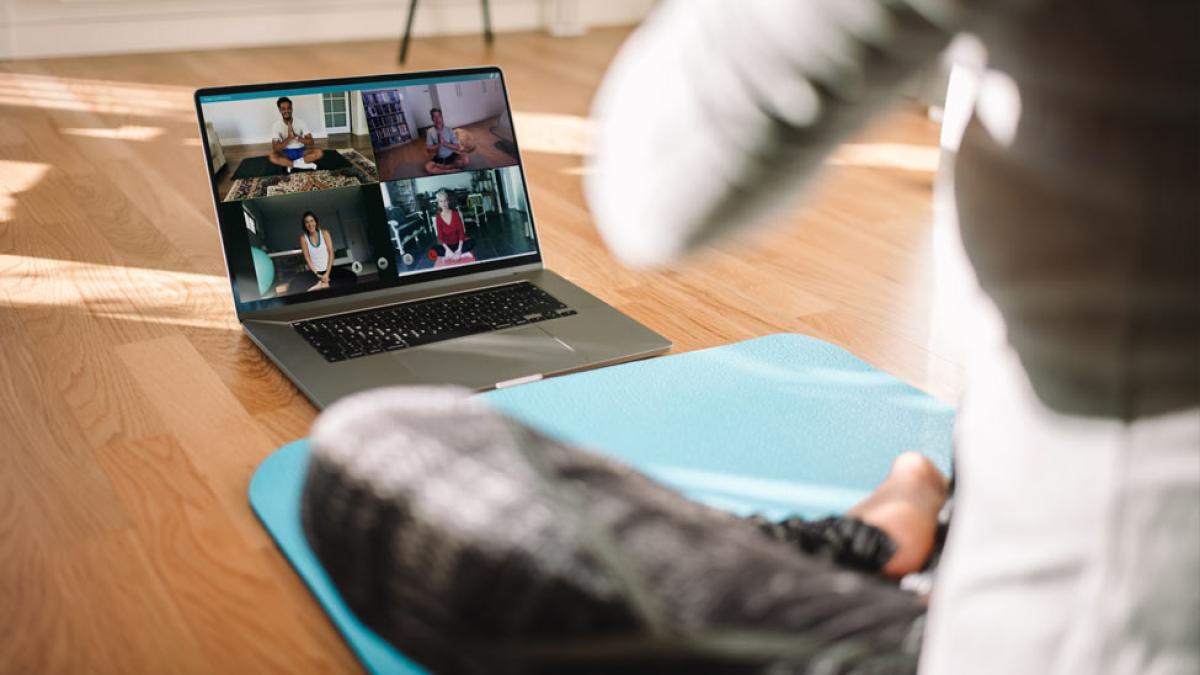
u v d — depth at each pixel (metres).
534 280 1.68
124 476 1.23
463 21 4.64
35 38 3.86
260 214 1.53
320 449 0.58
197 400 1.40
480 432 0.57
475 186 1.67
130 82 3.46
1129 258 0.43
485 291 1.64
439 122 1.64
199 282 1.81
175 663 0.94
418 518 0.54
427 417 0.58
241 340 1.57
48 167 2.44
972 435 0.51
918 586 0.93
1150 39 0.40
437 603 0.54
